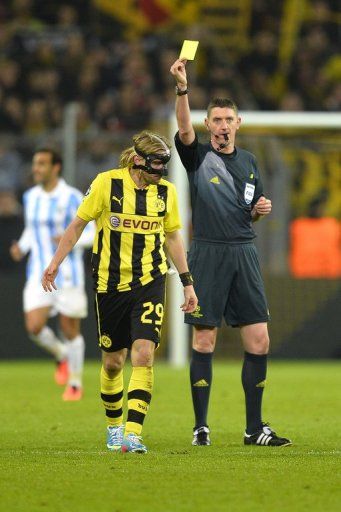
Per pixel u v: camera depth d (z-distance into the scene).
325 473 19.97
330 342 57.69
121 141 59.00
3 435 26.80
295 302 57.56
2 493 17.84
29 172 61.19
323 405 35.25
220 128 25.17
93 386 42.50
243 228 25.41
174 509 16.56
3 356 56.56
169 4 75.56
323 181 57.56
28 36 72.25
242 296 25.38
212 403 35.69
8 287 56.41
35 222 39.03
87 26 75.38
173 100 68.69
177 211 23.27
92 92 69.25
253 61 73.75
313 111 72.12
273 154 57.25
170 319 55.84
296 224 57.69
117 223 22.66
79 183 58.47
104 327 23.11
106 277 22.73
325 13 75.88
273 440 24.69
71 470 20.22
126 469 20.36
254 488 18.33
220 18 76.00
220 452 23.28
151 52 71.81
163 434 27.39
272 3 75.94
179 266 23.45
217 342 57.62
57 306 37.69
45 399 37.09
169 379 45.31
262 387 25.25
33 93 69.25
